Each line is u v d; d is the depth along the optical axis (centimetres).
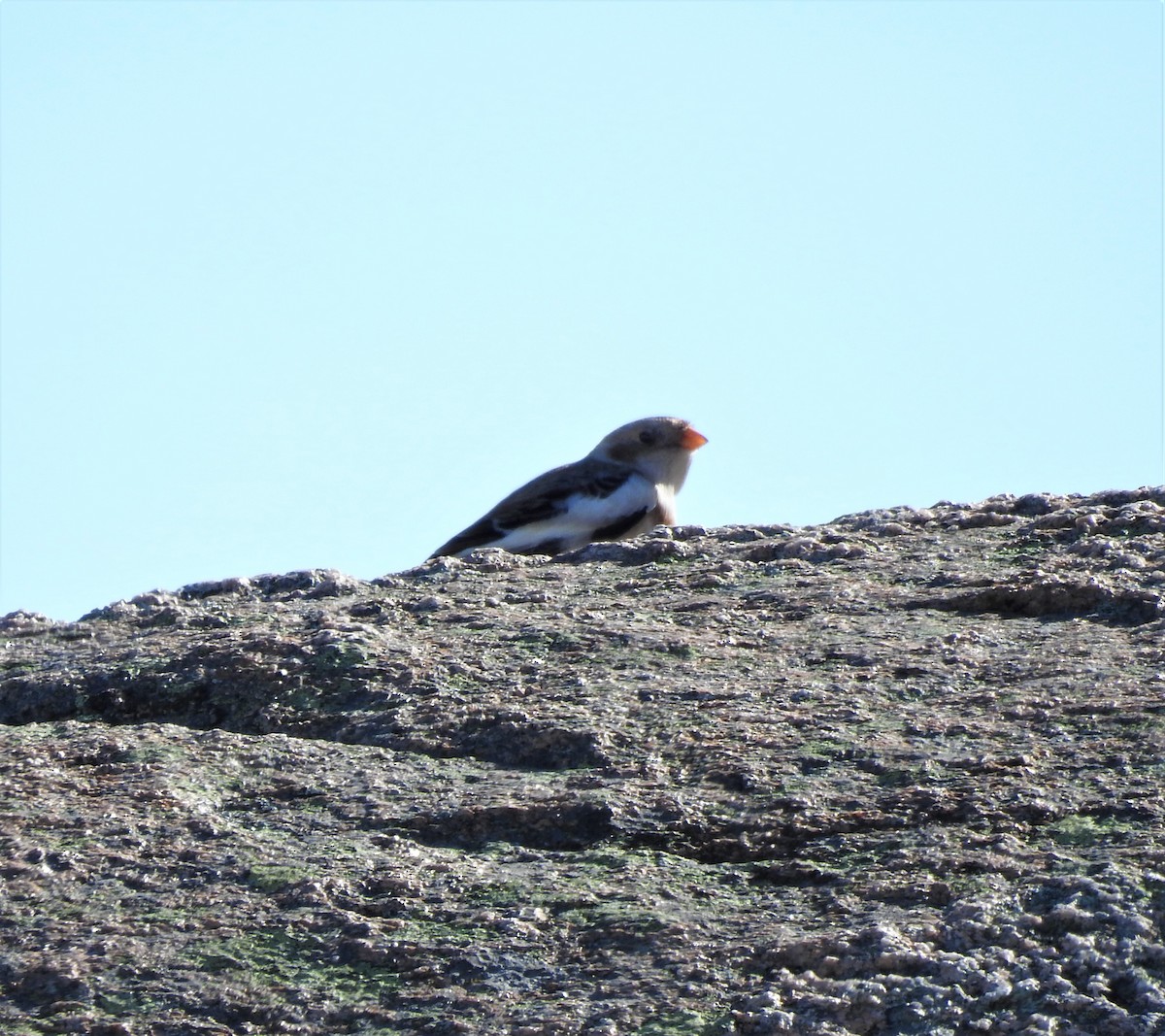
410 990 738
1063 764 864
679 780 894
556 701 1002
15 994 754
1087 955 710
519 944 760
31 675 1131
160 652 1133
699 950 741
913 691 981
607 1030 694
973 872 773
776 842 827
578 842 852
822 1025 688
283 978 752
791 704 977
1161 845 773
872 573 1213
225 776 945
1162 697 928
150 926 793
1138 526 1238
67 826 885
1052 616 1100
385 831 871
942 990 698
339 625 1148
